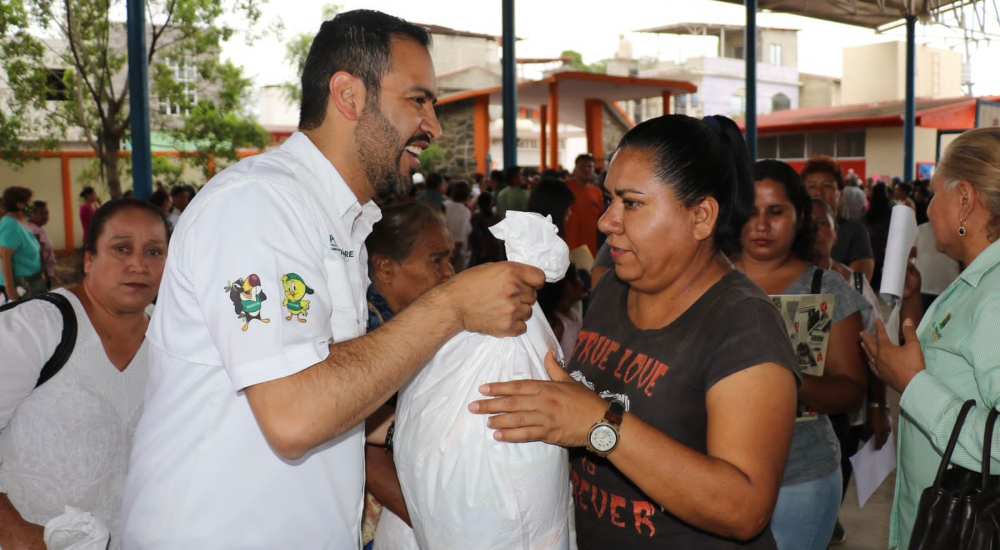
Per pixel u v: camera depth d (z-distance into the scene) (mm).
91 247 1883
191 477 1379
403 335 1307
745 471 1290
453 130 20906
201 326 1355
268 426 1239
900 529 2064
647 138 1449
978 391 1749
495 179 10688
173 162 19656
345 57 1469
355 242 1588
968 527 1611
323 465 1444
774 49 41312
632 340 1549
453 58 31750
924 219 11055
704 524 1297
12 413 1784
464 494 1370
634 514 1501
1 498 1722
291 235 1327
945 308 1899
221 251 1281
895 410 5312
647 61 40906
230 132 15203
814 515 2080
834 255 4668
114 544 1898
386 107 1484
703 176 1431
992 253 1775
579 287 3006
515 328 1401
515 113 9922
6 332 1747
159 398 1428
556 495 1422
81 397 1828
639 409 1475
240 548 1384
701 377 1416
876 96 39250
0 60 13711
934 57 41219
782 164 2330
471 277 1368
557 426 1293
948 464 1769
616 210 1481
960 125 23344
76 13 13484
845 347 2213
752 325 1373
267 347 1236
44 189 18422
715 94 36938
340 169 1514
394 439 1527
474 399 1383
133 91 7594
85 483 1838
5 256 7238
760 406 1322
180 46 14594
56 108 14734
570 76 16312
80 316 1854
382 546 1782
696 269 1504
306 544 1430
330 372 1243
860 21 17797
